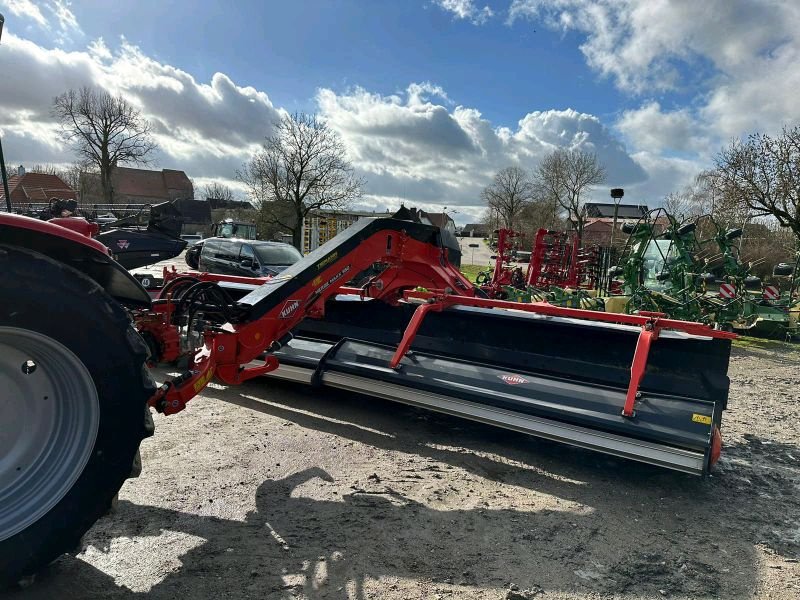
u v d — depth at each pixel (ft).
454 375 12.89
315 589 7.26
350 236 12.64
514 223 170.40
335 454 11.96
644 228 32.78
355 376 13.96
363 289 14.46
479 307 14.85
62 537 6.53
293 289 11.27
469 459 12.10
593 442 10.84
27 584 6.65
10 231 6.56
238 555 7.97
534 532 9.08
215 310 10.30
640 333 11.96
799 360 27.99
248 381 17.13
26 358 6.68
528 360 14.19
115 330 6.73
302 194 98.02
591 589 7.59
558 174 157.07
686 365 12.28
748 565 8.36
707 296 35.55
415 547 8.43
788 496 10.87
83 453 6.69
